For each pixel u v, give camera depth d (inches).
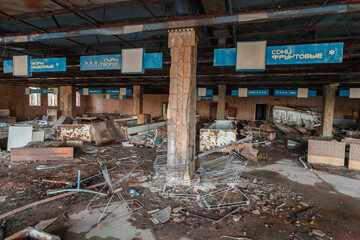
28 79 644.1
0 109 722.2
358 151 258.1
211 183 203.6
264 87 756.0
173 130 203.9
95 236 122.0
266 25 249.4
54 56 401.4
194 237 123.0
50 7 180.9
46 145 298.2
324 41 296.0
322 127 561.6
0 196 171.5
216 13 191.3
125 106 1131.3
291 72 423.5
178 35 199.2
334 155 274.7
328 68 395.9
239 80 588.4
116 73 536.7
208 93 642.2
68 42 335.0
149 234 125.0
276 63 203.5
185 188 193.6
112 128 435.5
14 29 285.4
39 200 164.2
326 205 166.4
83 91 790.5
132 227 131.6
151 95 1099.3
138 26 202.5
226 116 884.6
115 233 125.3
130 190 180.7
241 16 177.3
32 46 355.3
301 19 228.5
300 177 233.0
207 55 355.6
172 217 143.8
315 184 212.1
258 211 153.2
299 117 741.3
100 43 342.0
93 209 152.4
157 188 191.6
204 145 356.2
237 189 193.2
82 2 169.5
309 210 157.3
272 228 133.6
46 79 626.2
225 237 123.4
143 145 389.7
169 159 206.7
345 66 357.4
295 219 144.7
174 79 202.2
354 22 232.2
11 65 313.9
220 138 349.4
